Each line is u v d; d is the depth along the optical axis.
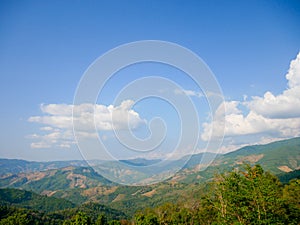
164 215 85.31
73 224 70.12
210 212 66.38
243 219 34.84
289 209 37.12
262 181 34.28
